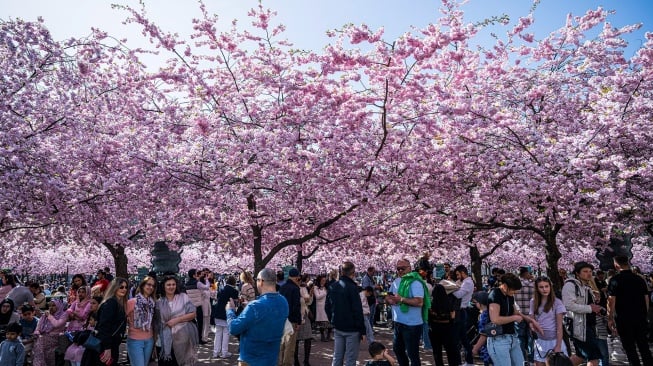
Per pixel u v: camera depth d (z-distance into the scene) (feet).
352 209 36.94
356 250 54.13
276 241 48.55
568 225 39.22
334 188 36.29
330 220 35.55
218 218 38.27
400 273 24.40
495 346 19.85
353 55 31.45
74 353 24.62
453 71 35.14
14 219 33.81
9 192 29.94
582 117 38.83
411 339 22.98
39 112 33.19
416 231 49.47
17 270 94.84
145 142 35.63
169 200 36.40
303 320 30.17
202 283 43.04
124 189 35.24
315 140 34.76
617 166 31.94
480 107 34.78
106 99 36.32
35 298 35.60
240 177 34.37
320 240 50.67
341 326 23.13
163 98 38.17
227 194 35.12
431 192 41.29
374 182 37.73
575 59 41.29
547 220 37.93
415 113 35.40
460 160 36.73
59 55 34.01
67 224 36.94
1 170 30.01
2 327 27.32
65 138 35.04
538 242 52.19
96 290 27.50
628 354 23.77
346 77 33.83
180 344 20.94
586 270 23.36
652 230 42.73
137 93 38.29
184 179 35.24
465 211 42.11
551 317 20.61
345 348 23.34
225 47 35.86
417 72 33.78
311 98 34.32
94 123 36.29
